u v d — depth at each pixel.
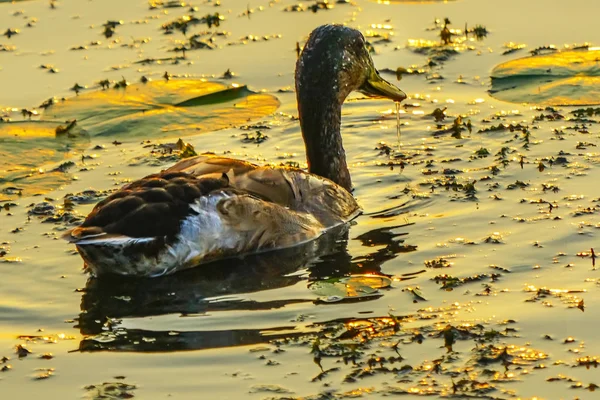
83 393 9.17
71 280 11.69
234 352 9.75
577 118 16.02
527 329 9.85
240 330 10.23
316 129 14.07
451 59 19.14
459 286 10.91
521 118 16.23
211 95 17.66
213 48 20.48
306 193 13.02
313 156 14.18
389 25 21.31
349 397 8.88
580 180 13.62
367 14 22.12
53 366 9.70
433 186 13.94
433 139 15.77
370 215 13.28
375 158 15.25
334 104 14.09
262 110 17.17
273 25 21.75
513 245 11.86
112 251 11.43
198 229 11.80
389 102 17.61
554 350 9.46
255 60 19.69
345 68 14.12
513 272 11.17
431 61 19.05
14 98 18.25
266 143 15.95
